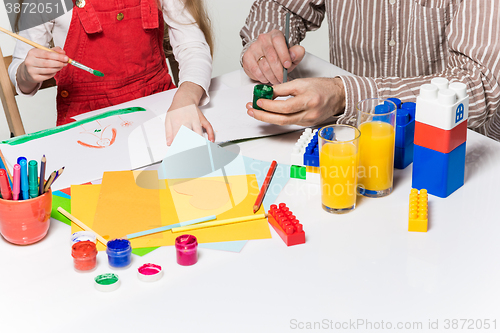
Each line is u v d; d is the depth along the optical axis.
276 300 0.60
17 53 1.36
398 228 0.71
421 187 0.80
